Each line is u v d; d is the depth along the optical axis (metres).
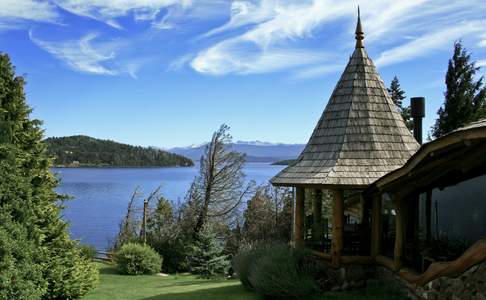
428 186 10.88
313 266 12.44
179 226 28.52
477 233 11.45
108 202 75.00
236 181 30.86
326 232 14.38
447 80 29.19
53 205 14.21
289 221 29.92
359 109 13.50
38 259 12.62
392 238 14.01
